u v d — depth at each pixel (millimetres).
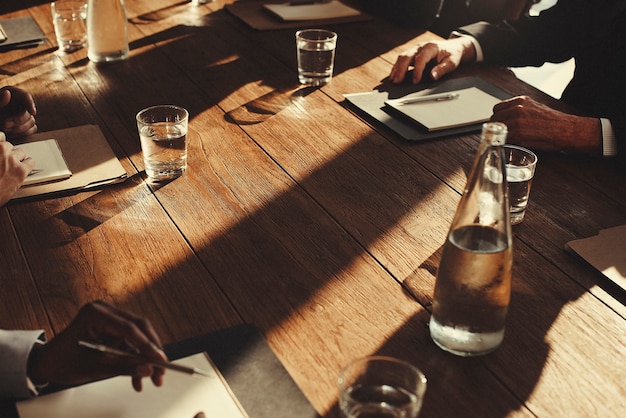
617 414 900
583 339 1029
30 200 1368
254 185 1429
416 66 1935
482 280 939
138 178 1457
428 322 1053
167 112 1454
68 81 1932
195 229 1279
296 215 1325
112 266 1176
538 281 1153
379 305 1087
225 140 1617
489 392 927
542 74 4039
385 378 825
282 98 1836
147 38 2244
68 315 1063
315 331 1027
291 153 1560
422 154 1565
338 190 1415
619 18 1985
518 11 2645
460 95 1831
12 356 904
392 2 2395
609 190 1450
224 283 1132
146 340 875
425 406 901
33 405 883
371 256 1207
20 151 1436
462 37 2100
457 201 1386
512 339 1023
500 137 911
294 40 2242
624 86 1919
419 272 1166
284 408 884
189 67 2027
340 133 1655
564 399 920
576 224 1321
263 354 974
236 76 1970
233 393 905
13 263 1187
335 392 917
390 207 1358
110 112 1750
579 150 1581
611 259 1192
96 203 1363
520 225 1309
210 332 1020
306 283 1134
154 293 1107
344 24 2385
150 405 876
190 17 2436
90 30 2031
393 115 1730
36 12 2473
